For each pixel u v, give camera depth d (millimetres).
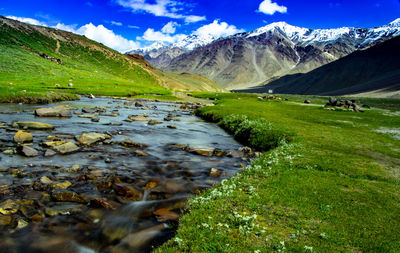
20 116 31469
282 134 25562
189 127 34969
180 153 20328
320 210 9945
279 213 9586
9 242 8086
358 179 14031
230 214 9344
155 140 24625
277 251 7277
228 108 52938
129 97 90250
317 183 12867
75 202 10828
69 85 85312
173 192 12688
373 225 8961
